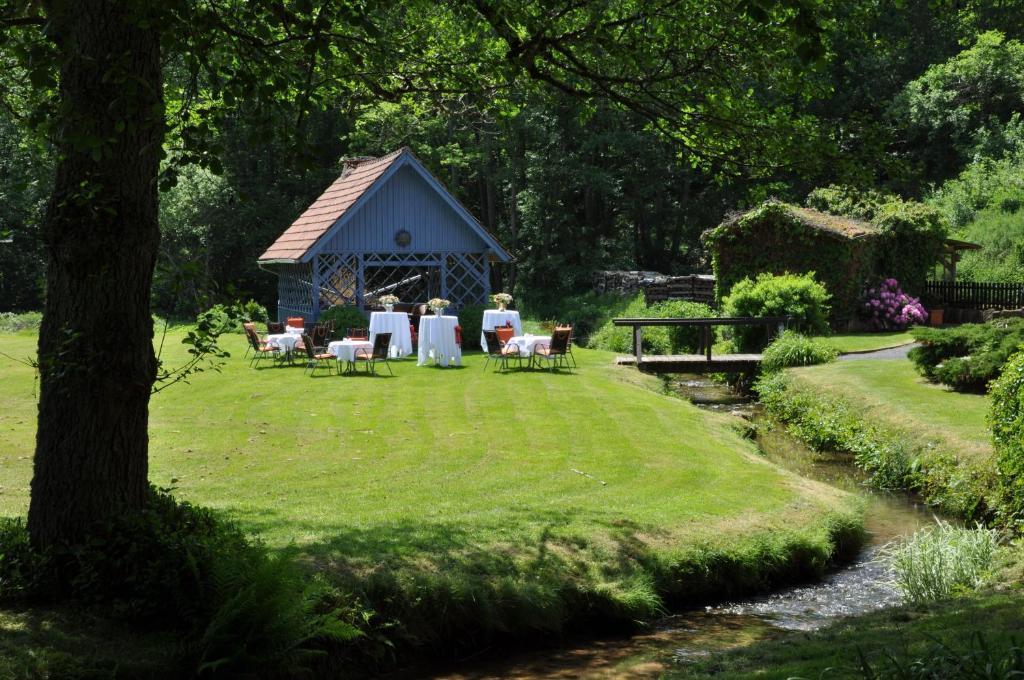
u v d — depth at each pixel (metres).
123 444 6.84
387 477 11.52
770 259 30.69
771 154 10.01
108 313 6.61
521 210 47.25
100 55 6.32
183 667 6.11
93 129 5.80
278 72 6.93
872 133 9.92
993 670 4.20
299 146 6.25
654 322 23.09
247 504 10.02
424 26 10.79
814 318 25.03
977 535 9.30
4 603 6.43
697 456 13.09
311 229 27.88
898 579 9.23
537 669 7.17
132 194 6.61
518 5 8.86
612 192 45.19
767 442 17.09
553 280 47.72
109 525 6.66
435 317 22.41
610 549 9.05
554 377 20.39
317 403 16.97
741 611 8.73
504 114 11.63
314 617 6.67
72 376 6.62
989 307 31.80
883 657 4.82
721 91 10.02
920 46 50.88
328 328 23.28
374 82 10.19
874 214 32.22
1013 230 37.97
